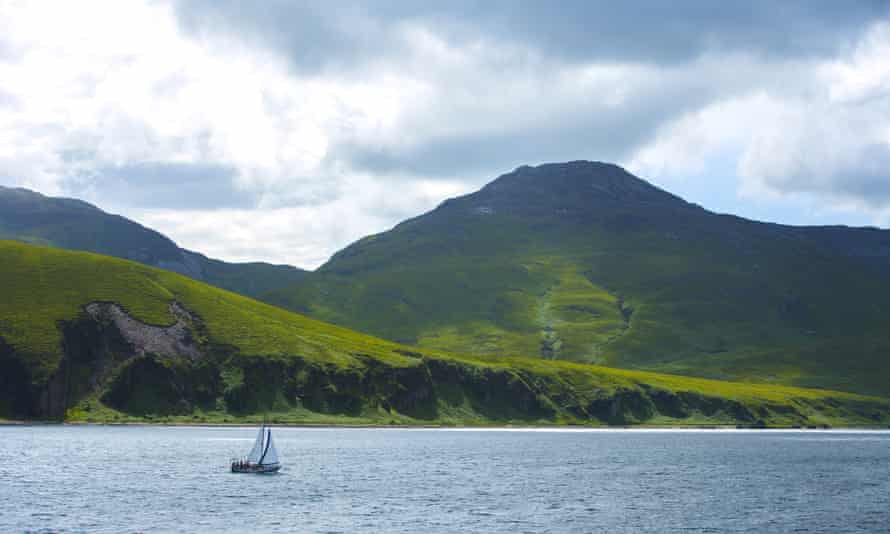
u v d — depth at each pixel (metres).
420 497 105.94
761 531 86.56
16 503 93.88
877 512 99.44
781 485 125.94
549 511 96.94
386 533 82.12
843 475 141.88
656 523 90.19
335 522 87.25
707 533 85.06
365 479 123.44
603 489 117.94
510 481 125.25
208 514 90.25
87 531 80.25
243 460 136.00
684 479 132.75
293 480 119.94
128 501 97.25
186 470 126.81
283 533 81.19
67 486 107.56
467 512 95.00
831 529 87.94
